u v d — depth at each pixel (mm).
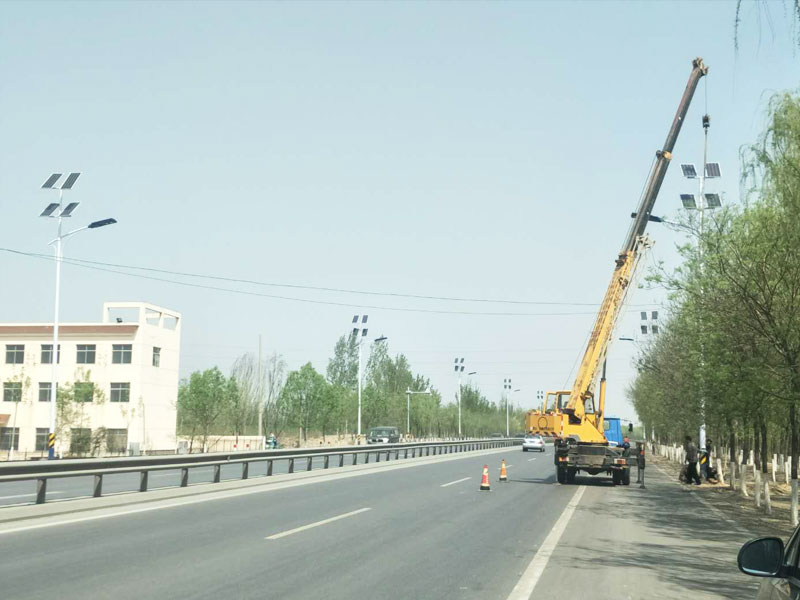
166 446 69500
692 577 11078
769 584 4660
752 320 16531
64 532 13633
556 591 9836
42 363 66312
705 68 29266
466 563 11703
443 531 15273
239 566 10898
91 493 21391
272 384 95125
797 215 14391
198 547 12430
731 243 16922
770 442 39656
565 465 30406
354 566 11180
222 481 24422
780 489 32750
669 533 16328
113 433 65375
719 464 35438
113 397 65938
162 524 15023
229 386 66688
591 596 9586
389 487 25297
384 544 13359
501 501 22016
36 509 15688
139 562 10977
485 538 14492
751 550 4621
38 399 65938
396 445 44188
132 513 16719
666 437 69062
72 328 66500
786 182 14398
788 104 14609
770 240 15414
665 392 36969
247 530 14492
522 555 12609
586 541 14625
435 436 114375
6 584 9328
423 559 11953
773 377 17438
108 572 10188
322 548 12711
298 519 16297
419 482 27781
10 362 66625
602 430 30922
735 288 16438
